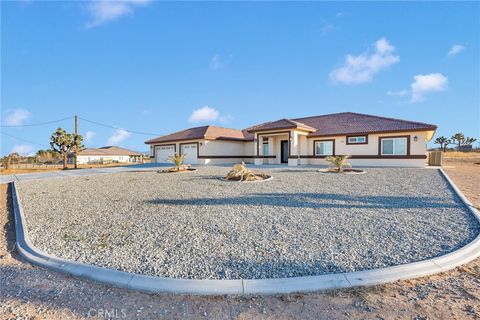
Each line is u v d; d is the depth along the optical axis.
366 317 2.68
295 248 4.30
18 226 5.84
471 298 2.96
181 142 29.64
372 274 3.39
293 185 10.84
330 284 3.21
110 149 71.50
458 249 4.12
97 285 3.38
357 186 10.28
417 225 5.38
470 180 11.90
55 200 8.71
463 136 63.53
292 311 2.80
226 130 32.50
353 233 4.97
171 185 11.51
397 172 14.80
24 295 3.19
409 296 3.03
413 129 18.52
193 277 3.43
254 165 23.50
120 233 5.22
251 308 2.86
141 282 3.32
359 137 21.08
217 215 6.36
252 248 4.34
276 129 22.61
